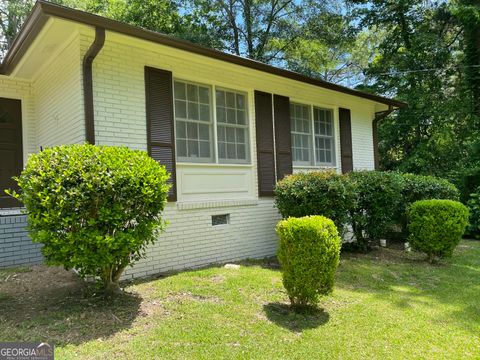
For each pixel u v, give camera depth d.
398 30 14.74
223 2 16.83
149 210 3.69
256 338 3.07
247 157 6.71
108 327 3.16
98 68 4.73
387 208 6.92
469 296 4.41
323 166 8.30
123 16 14.99
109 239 3.25
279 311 3.68
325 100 8.37
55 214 3.17
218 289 4.25
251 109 6.75
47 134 5.86
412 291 4.58
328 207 5.83
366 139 9.52
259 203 6.70
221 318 3.43
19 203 6.38
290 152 7.32
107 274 3.81
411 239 6.31
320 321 3.50
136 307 3.63
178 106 5.70
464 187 10.30
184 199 5.59
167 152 5.30
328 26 16.08
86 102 4.55
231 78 6.39
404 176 8.25
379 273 5.37
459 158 12.03
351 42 16.33
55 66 5.38
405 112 13.22
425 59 13.23
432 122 12.95
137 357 2.68
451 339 3.18
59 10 3.84
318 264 3.57
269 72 6.40
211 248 5.86
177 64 5.60
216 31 16.92
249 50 17.20
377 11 14.73
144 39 4.62
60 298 3.85
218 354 2.76
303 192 5.80
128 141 4.94
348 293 4.39
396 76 13.86
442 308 3.96
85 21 4.04
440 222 5.99
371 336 3.20
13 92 6.47
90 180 3.26
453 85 13.39
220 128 6.28
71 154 3.42
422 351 2.95
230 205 6.18
